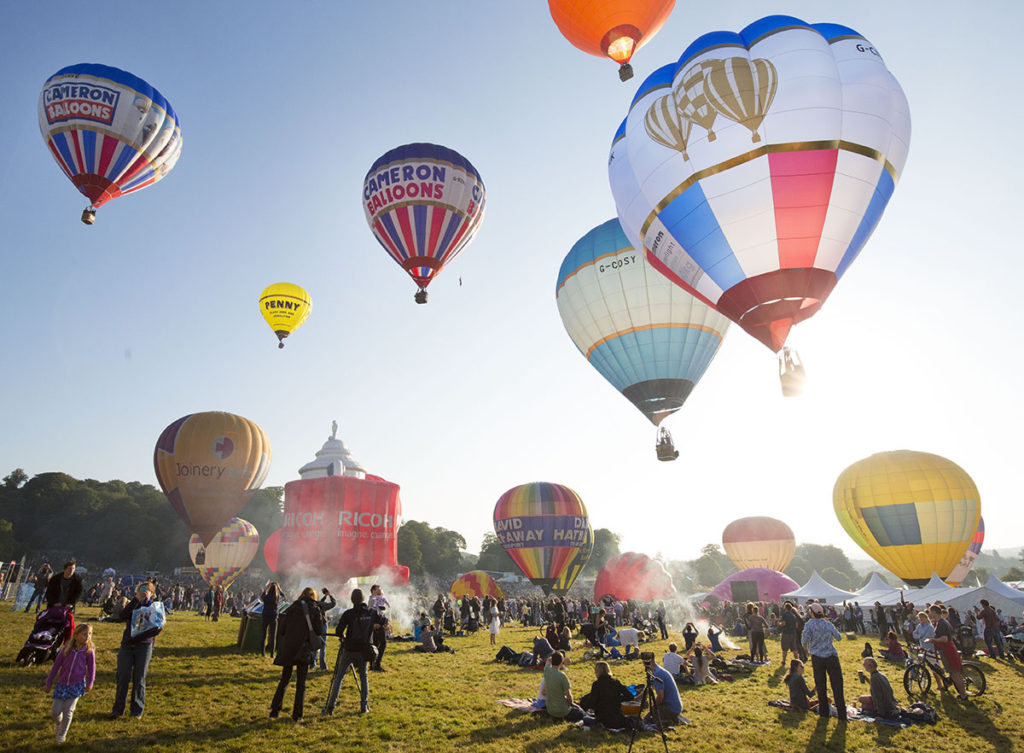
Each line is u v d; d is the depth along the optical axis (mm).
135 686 8484
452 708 10234
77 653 7406
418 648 18578
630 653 17969
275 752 7473
